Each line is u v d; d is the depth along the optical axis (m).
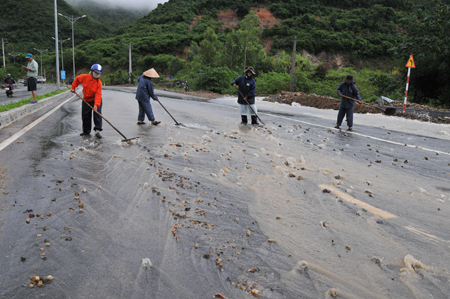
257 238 3.12
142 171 4.95
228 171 5.12
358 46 79.94
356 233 3.30
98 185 4.32
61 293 2.26
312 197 4.20
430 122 12.66
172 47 95.81
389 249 3.02
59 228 3.15
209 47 51.00
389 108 14.71
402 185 4.89
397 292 2.41
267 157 6.06
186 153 6.08
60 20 134.75
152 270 2.56
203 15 114.31
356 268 2.69
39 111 12.27
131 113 11.93
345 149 7.14
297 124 10.53
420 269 2.71
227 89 31.55
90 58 99.56
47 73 100.38
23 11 131.88
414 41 21.67
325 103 18.12
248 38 44.34
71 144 6.62
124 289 2.33
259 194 4.23
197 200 3.94
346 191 4.48
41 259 2.64
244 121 10.12
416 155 6.87
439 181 5.16
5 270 2.49
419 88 23.19
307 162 5.87
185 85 32.44
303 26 89.38
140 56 94.62
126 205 3.74
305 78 31.80
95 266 2.58
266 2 106.38
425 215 3.82
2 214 3.40
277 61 47.09
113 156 5.71
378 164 6.02
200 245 2.95
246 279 2.49
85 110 7.41
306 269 2.65
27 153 5.84
